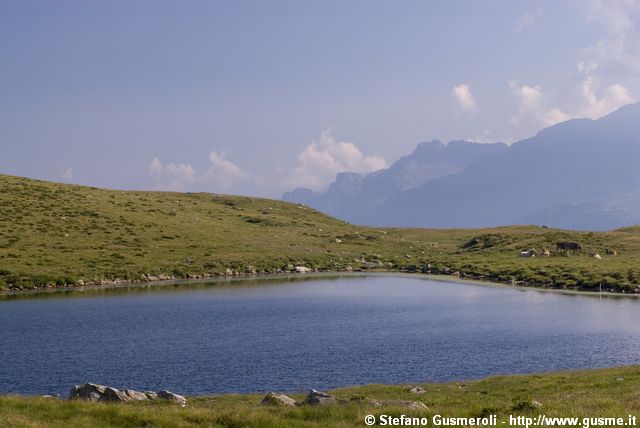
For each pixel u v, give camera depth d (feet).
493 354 188.14
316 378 161.68
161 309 303.89
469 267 473.67
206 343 212.84
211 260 506.89
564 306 295.89
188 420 89.97
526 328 234.58
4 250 463.01
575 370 163.12
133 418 89.40
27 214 559.38
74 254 477.77
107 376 167.02
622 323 242.78
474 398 118.83
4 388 155.63
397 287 398.62
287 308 303.68
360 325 248.73
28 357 191.93
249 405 112.27
